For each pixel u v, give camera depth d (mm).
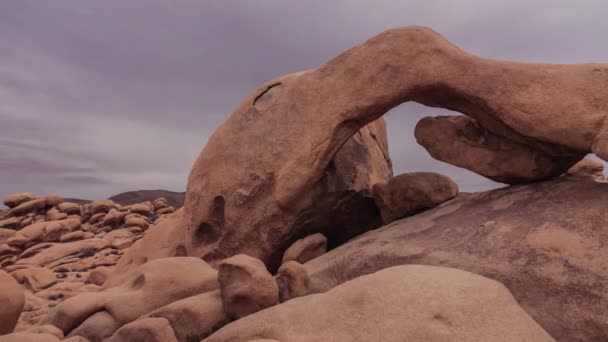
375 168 11844
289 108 10117
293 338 4703
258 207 10164
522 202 7723
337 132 9328
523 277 5969
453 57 8367
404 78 8672
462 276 5043
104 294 7613
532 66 7875
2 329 6215
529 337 4207
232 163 10867
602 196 6785
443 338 4082
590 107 7094
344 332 4531
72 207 30594
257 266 6543
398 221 9594
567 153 7773
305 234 10438
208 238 11242
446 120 9781
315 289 7809
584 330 5246
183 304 6559
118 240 24609
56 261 21938
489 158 8930
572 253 5875
